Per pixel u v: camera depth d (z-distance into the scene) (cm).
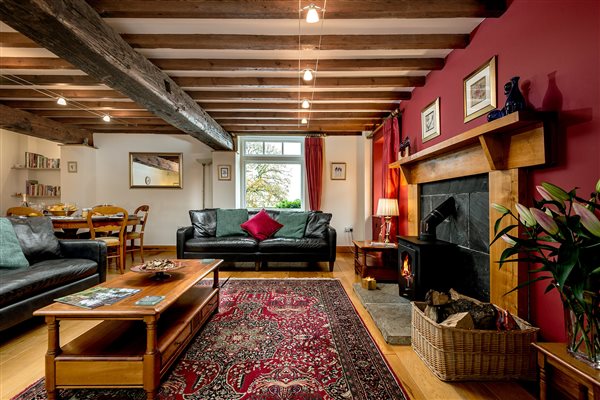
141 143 573
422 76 323
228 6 197
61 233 433
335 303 272
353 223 566
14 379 158
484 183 213
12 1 149
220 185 552
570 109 144
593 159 133
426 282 241
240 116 459
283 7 198
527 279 171
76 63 215
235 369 165
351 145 568
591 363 107
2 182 529
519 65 179
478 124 222
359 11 198
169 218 574
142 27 230
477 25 226
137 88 265
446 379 154
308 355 180
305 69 285
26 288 201
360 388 149
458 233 247
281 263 450
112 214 425
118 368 138
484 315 162
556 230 103
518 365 154
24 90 367
